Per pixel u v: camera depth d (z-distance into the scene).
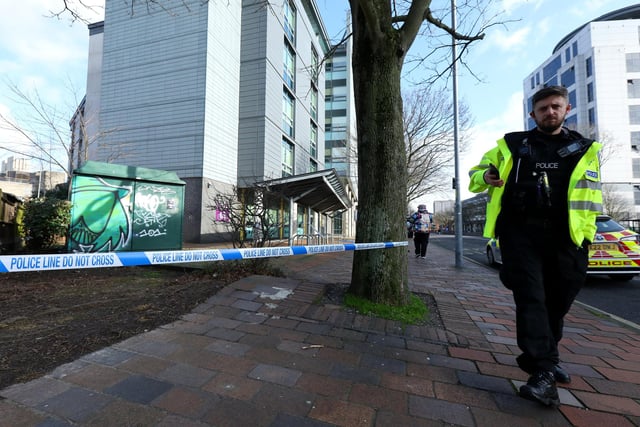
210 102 15.45
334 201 17.59
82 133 12.91
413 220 11.72
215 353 2.66
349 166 30.55
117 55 16.56
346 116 34.91
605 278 7.54
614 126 45.22
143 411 1.85
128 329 3.08
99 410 1.85
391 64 4.09
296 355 2.69
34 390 2.03
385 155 4.03
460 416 1.93
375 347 2.92
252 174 17.28
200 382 2.20
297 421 1.82
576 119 48.66
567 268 2.20
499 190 2.39
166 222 8.35
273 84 18.38
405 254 4.09
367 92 4.12
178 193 8.62
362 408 1.97
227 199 5.72
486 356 2.81
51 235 8.38
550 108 2.22
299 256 9.55
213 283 4.69
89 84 21.48
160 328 3.15
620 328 3.83
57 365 2.36
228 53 16.80
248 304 3.87
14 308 3.66
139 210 7.90
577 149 2.19
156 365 2.42
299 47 22.77
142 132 15.85
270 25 18.08
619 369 2.66
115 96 16.47
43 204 8.28
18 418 1.75
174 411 1.86
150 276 5.40
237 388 2.14
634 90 45.25
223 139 16.36
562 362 2.79
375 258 3.98
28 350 2.57
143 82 16.02
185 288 4.45
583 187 2.18
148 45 16.03
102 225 7.32
